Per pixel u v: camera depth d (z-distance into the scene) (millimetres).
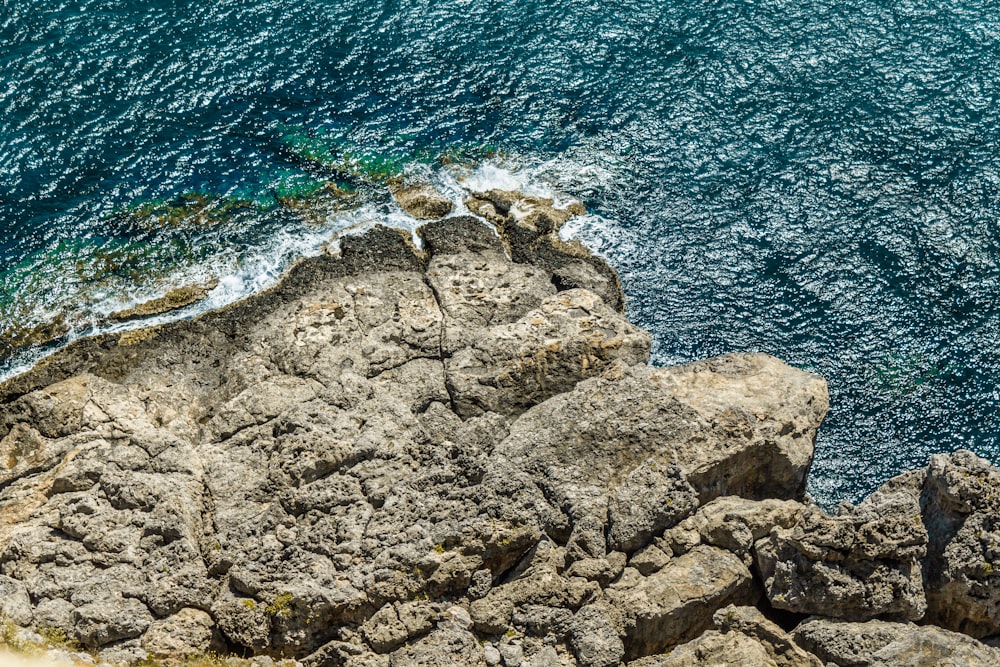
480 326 44125
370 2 66062
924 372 49906
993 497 31156
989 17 65312
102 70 61375
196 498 34719
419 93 61844
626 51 64000
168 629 31016
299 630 30828
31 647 29656
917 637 28969
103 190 56062
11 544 32844
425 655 30031
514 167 58156
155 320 50031
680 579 31641
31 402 40312
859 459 47188
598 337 42219
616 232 55250
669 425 35531
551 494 33781
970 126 59750
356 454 34750
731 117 60594
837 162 58250
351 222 54719
